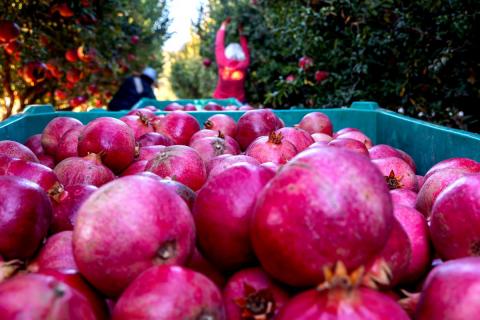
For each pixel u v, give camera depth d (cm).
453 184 115
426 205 153
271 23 788
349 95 485
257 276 99
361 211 85
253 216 93
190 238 102
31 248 121
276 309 92
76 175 178
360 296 77
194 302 83
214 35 1170
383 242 89
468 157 212
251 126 267
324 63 530
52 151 256
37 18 525
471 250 108
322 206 84
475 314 80
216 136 252
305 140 239
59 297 75
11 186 120
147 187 100
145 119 267
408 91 438
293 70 732
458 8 368
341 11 450
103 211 96
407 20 406
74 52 586
